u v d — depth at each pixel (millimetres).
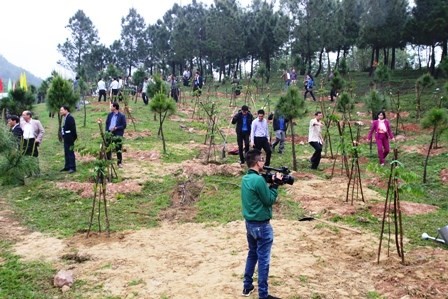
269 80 43281
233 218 9336
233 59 51344
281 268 6859
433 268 6820
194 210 10078
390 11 35156
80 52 66812
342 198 10695
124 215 9891
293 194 10961
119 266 7172
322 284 6402
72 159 13234
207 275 6715
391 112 23531
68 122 13016
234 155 15734
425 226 8938
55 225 9273
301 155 16359
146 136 18797
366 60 55812
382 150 14297
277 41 44438
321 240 8062
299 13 41719
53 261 7500
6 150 11352
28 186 11930
